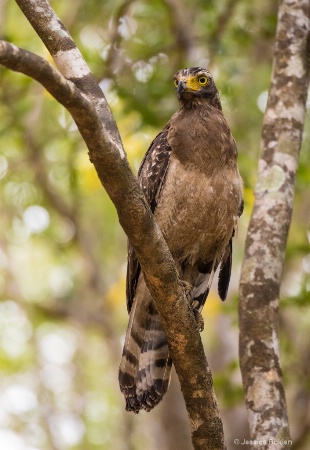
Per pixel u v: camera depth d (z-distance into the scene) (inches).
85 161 556.4
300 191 518.6
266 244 354.9
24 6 306.2
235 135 575.8
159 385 352.8
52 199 649.6
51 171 625.3
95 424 732.7
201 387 304.3
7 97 531.2
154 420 644.7
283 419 327.0
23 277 763.4
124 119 537.6
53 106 595.8
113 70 529.3
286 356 497.0
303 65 388.8
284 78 386.3
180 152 362.3
